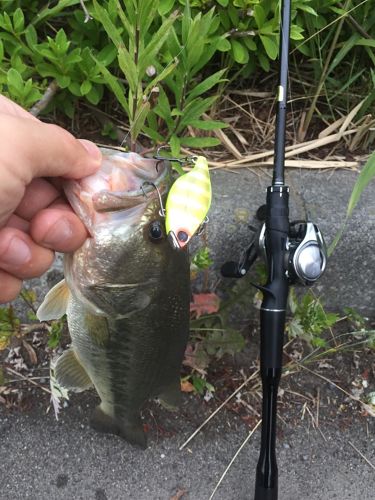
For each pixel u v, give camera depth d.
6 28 0.48
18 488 0.49
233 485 0.50
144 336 0.36
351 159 0.57
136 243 0.32
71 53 0.48
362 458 0.52
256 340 0.56
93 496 0.49
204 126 0.46
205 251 0.45
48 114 0.55
